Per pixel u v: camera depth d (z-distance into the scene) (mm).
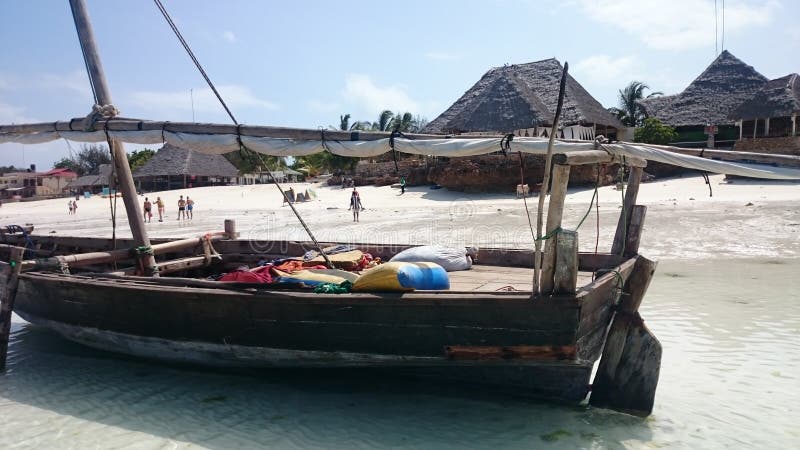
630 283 5895
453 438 5324
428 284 6066
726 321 8695
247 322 6246
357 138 6172
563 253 5066
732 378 6566
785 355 7184
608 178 30703
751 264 12883
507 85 28266
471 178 32750
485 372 5793
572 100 31172
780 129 34125
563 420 5617
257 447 5254
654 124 36531
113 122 7539
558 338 5141
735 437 5234
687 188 26922
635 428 5445
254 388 6676
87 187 75938
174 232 25203
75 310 7617
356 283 5957
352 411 5980
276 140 6484
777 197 21016
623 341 5836
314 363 6219
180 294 6434
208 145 6789
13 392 6906
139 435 5594
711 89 38500
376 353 5797
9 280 7762
